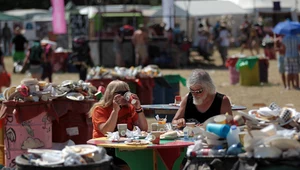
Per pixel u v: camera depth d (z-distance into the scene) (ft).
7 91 35.42
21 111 34.81
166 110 41.04
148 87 67.26
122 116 33.96
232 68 97.14
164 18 148.66
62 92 37.09
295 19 169.68
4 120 35.88
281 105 69.67
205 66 141.79
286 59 85.20
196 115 33.73
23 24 192.24
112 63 138.21
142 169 30.91
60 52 131.64
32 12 217.15
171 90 69.92
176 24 149.18
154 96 69.36
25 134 35.04
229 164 24.56
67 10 191.93
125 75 66.85
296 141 23.48
